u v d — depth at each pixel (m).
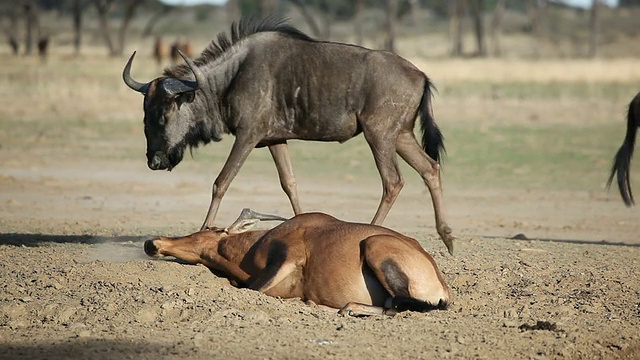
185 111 23.23
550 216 33.84
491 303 18.88
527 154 48.06
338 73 22.75
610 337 16.45
